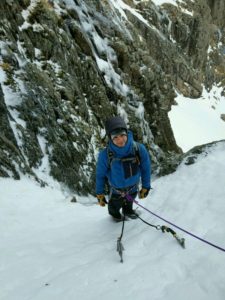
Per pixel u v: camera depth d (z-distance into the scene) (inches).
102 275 137.5
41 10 594.9
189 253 138.6
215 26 2527.1
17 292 139.0
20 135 390.0
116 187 178.1
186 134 1615.4
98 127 641.6
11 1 532.7
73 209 284.7
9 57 454.0
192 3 2054.6
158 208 202.1
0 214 247.1
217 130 1844.2
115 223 204.1
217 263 126.0
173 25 1920.5
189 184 212.2
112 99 748.6
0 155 325.1
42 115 447.8
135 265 140.4
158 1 1897.1
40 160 402.9
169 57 1787.6
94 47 769.6
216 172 210.4
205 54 2229.3
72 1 768.9
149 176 175.2
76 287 132.1
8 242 202.4
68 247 182.2
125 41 922.1
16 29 523.5
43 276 149.6
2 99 391.2
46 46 566.9
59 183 405.4
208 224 157.5
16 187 307.6
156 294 119.0
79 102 583.5
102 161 171.0
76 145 501.7
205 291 115.1
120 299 119.4
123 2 1601.9
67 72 595.5
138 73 914.1
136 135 783.7
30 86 459.5
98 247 168.9
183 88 1975.9
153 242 155.5
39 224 242.1
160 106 986.1
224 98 2347.4
